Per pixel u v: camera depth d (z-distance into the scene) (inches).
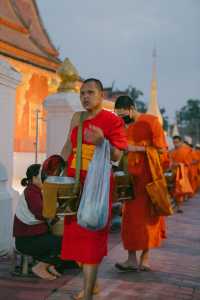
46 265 181.6
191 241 272.5
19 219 182.7
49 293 162.6
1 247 213.0
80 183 137.8
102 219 129.7
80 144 140.4
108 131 139.6
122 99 195.2
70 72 283.0
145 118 193.6
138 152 192.7
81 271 193.0
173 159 471.5
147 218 193.5
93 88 141.9
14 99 226.8
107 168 132.3
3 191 216.8
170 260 221.0
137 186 192.9
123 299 159.6
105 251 140.9
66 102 269.6
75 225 138.3
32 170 189.6
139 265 199.3
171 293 168.4
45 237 180.2
